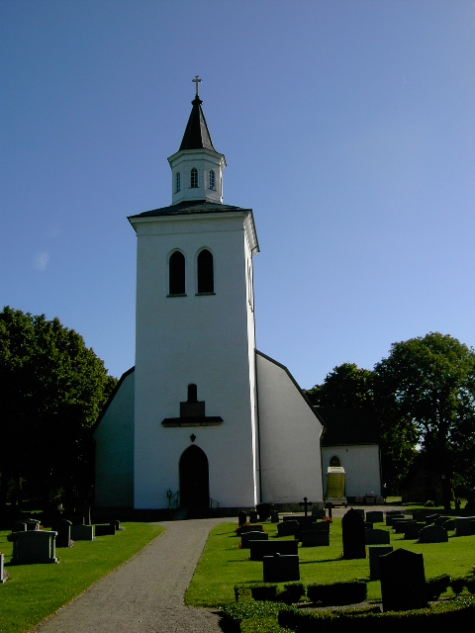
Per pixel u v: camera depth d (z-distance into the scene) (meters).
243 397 39.22
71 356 51.25
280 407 43.38
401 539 24.83
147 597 14.62
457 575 15.51
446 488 58.09
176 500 38.25
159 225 41.75
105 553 21.70
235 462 38.47
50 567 18.48
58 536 23.47
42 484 45.44
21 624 12.13
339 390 77.38
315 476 42.25
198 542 24.88
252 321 44.78
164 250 41.50
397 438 68.38
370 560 15.59
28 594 14.55
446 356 60.59
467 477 59.50
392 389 61.44
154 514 38.06
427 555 19.59
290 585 13.60
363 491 62.50
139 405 39.47
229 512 37.84
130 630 11.83
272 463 42.66
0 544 24.92
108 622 12.44
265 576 15.64
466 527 26.20
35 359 41.72
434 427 60.09
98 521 37.44
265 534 22.67
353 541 19.52
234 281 40.75
